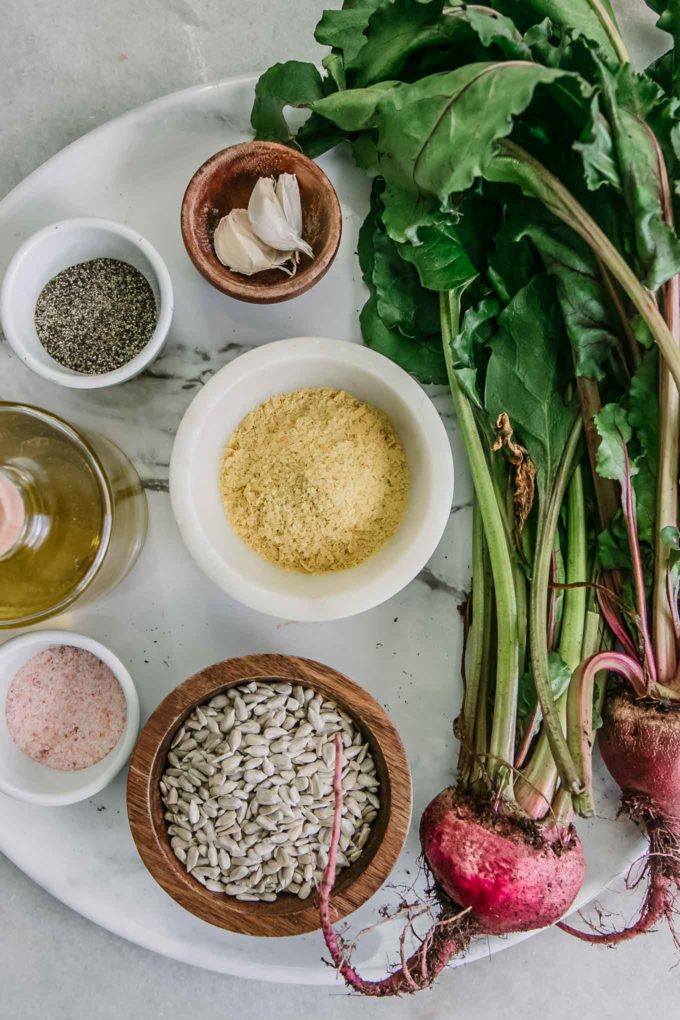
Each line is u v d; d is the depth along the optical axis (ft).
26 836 3.39
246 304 3.49
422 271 3.09
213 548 3.14
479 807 3.03
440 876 3.04
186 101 3.42
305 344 3.18
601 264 3.01
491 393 3.13
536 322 3.12
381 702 3.46
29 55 3.80
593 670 2.94
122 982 3.74
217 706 3.22
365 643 3.46
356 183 3.51
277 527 3.24
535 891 2.94
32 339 3.37
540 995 3.76
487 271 3.17
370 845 3.15
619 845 3.39
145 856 3.06
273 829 3.16
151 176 3.49
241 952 3.38
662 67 3.25
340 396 3.31
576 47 2.80
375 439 3.28
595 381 3.10
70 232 3.25
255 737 3.20
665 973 3.75
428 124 2.74
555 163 3.00
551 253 3.03
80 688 3.40
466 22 2.85
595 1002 3.75
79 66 3.81
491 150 2.63
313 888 3.14
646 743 3.02
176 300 3.50
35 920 3.73
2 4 3.82
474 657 3.17
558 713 3.03
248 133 3.48
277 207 3.19
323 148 3.34
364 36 3.18
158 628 3.47
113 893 3.40
